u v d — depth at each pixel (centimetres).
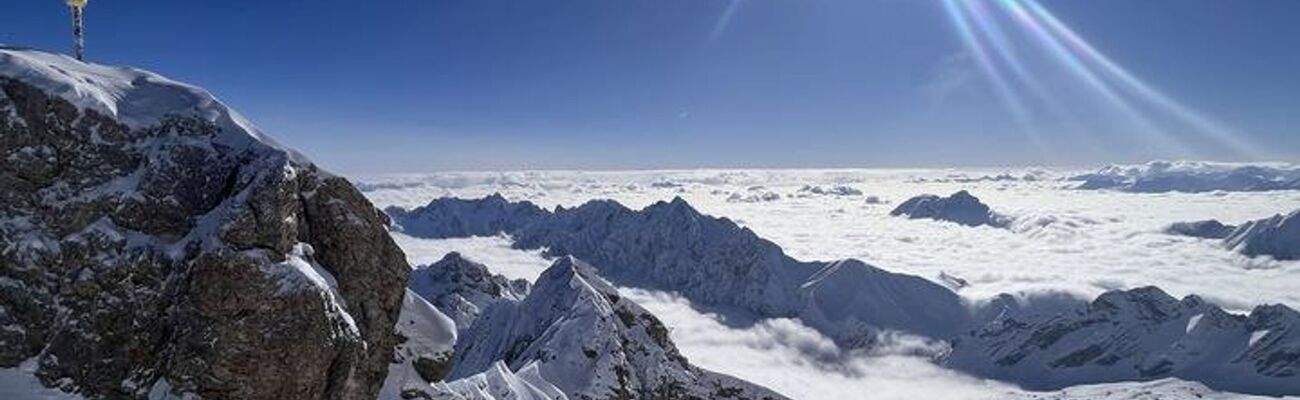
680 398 11431
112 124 3556
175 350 3192
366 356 3612
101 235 3331
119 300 3272
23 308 3167
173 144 3647
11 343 3122
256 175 3466
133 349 3241
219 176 3669
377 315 3806
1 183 3262
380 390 3903
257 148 3725
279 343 3195
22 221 3256
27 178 3303
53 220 3300
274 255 3325
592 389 10756
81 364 3177
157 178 3531
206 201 3600
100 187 3419
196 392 3134
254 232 3309
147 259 3347
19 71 3416
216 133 3812
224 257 3228
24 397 3033
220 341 3158
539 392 7644
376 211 3947
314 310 3288
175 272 3344
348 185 3875
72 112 3456
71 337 3194
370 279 3806
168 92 3881
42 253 3234
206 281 3219
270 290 3241
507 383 7369
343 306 3631
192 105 3862
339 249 3734
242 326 3183
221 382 3133
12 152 3297
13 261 3197
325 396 3347
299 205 3672
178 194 3550
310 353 3244
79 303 3234
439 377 4266
